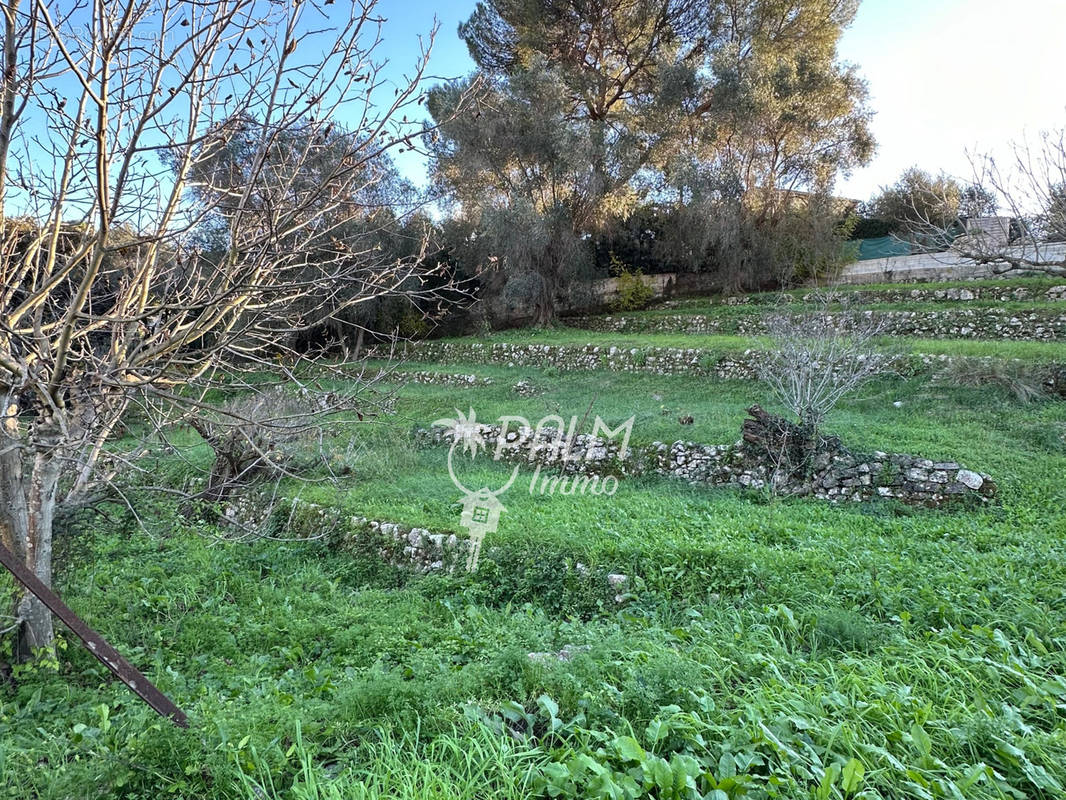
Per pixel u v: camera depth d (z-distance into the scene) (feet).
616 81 84.89
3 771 9.93
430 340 81.00
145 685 10.74
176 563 25.38
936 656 12.40
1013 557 18.48
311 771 9.19
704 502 28.07
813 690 11.62
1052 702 10.48
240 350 16.38
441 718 10.80
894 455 28.76
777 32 80.79
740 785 8.59
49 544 15.81
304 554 27.37
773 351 41.45
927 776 8.91
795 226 76.07
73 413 14.69
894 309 55.57
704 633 15.17
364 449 40.06
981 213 35.45
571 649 14.28
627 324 74.54
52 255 12.51
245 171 16.25
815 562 19.17
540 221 74.49
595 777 8.68
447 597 21.91
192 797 9.56
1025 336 46.68
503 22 87.30
